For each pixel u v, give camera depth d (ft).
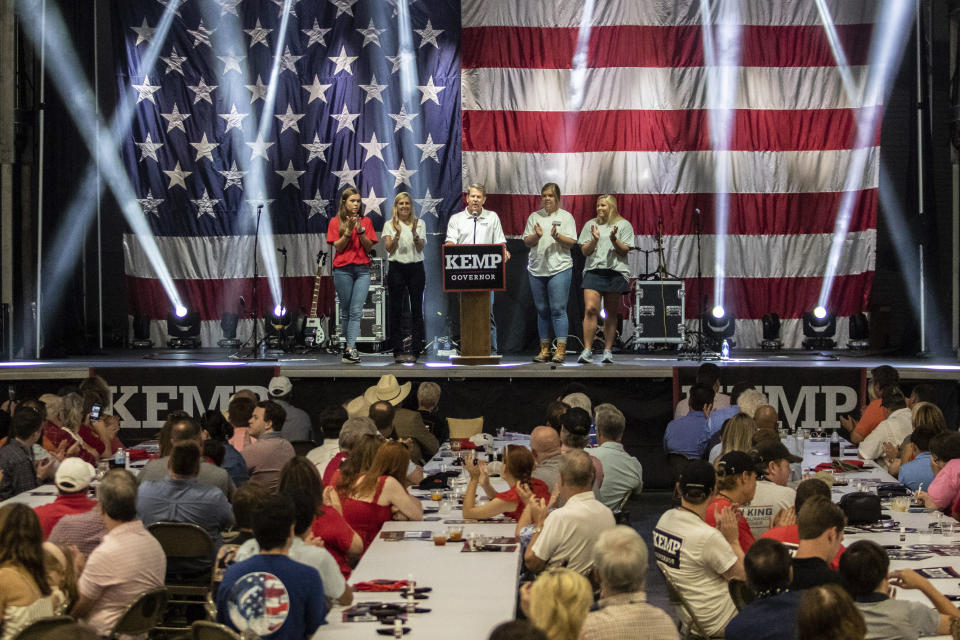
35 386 44.62
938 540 22.39
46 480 29.99
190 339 54.44
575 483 21.34
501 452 33.86
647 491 44.96
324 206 54.54
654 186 54.70
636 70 54.39
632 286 54.34
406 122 54.08
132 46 53.83
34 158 50.72
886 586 16.74
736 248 54.95
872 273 54.08
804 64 54.29
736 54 54.39
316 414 44.65
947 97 54.29
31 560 17.30
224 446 27.81
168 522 21.38
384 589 18.34
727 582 20.06
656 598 29.55
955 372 43.52
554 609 12.84
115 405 44.65
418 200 54.24
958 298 52.44
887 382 36.65
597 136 54.49
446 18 53.93
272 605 16.06
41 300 50.75
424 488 28.25
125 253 54.60
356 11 54.08
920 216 53.78
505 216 54.44
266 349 52.44
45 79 51.08
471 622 16.53
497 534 22.62
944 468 26.12
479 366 43.86
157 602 19.43
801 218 54.75
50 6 51.26
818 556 16.88
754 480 22.08
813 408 44.14
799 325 55.06
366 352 51.80
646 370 44.01
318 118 54.34
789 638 15.38
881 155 55.01
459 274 42.96
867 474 30.76
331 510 21.62
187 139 54.29
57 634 10.41
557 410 31.32
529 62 54.19
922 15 53.98
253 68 54.19
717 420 35.12
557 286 44.55
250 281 54.85
